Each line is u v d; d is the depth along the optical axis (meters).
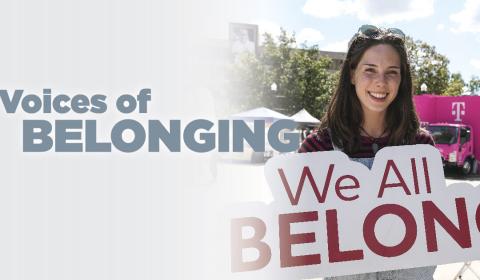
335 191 1.99
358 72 1.89
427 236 2.01
